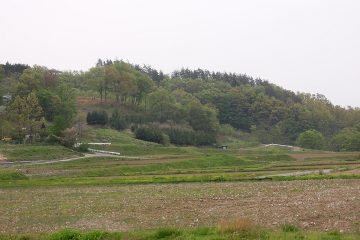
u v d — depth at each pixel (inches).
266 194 2041.1
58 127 5693.9
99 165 4158.5
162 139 7618.1
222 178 2974.9
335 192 1983.3
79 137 6491.1
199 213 1546.5
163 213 1587.1
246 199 1878.7
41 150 4923.7
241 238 978.7
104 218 1521.9
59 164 4271.7
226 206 1684.3
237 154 6441.9
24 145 5236.2
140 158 5123.0
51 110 6929.1
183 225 1326.3
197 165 4694.9
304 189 2190.0
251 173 3580.2
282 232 1061.1
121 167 3973.9
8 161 4370.1
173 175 3464.6
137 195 2197.3
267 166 4461.1
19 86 7308.1
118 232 1141.1
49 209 1793.8
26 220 1536.7
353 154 6702.8
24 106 5861.2
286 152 7194.9
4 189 2640.3
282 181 2760.8
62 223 1451.8
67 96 7362.2
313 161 5374.0
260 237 984.3
